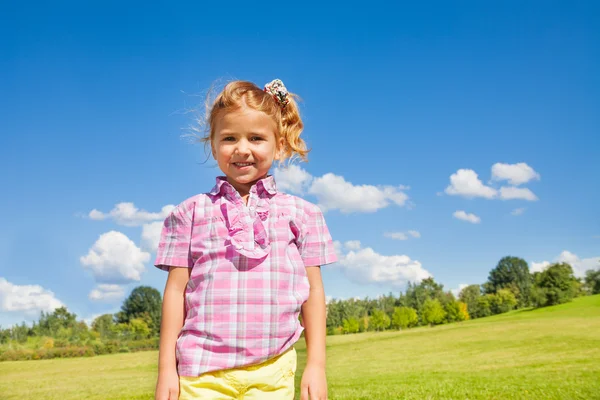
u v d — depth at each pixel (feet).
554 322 144.97
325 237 7.23
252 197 6.74
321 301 7.03
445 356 95.30
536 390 41.91
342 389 50.47
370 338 172.55
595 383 42.96
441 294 266.57
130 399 49.37
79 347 137.18
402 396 43.83
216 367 6.01
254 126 6.82
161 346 6.47
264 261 6.43
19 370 96.73
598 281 231.30
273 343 6.19
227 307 6.19
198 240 6.57
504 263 278.87
